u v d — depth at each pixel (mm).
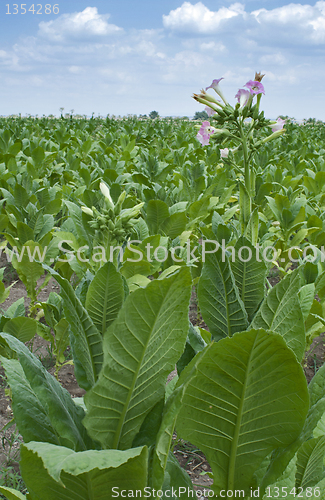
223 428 1495
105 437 1359
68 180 7914
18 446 2652
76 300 1364
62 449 1131
